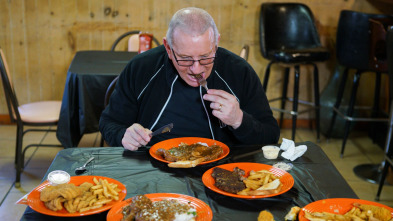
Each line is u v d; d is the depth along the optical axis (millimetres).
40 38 3988
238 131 1729
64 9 3932
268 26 3836
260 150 1738
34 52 4020
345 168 3480
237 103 1647
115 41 3803
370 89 4156
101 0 3934
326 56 3604
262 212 1257
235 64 1969
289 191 1421
